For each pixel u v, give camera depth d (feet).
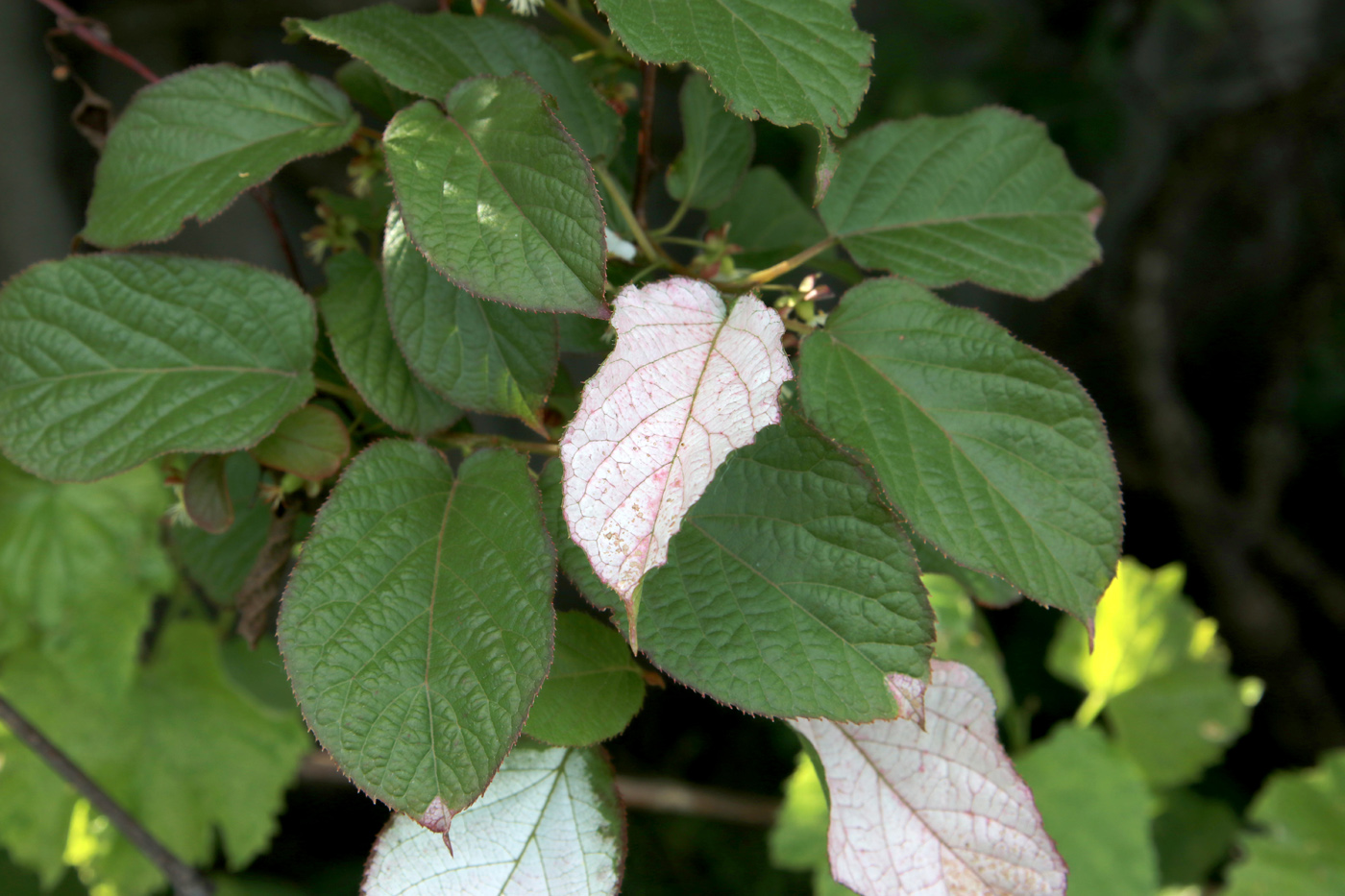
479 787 3.37
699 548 3.51
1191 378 13.29
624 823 3.60
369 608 3.43
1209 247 13.03
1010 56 8.93
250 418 3.59
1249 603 11.25
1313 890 5.95
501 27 3.66
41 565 4.43
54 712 4.69
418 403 3.59
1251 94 11.80
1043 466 3.51
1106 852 4.92
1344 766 6.24
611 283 3.69
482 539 3.46
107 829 4.87
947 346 3.56
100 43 3.87
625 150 3.94
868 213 3.77
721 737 10.79
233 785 4.98
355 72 3.79
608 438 3.36
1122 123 9.32
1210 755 5.65
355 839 10.13
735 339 3.42
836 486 3.50
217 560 3.92
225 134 3.62
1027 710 5.43
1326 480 12.64
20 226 6.68
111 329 3.61
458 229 3.42
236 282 3.64
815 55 3.45
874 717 3.44
